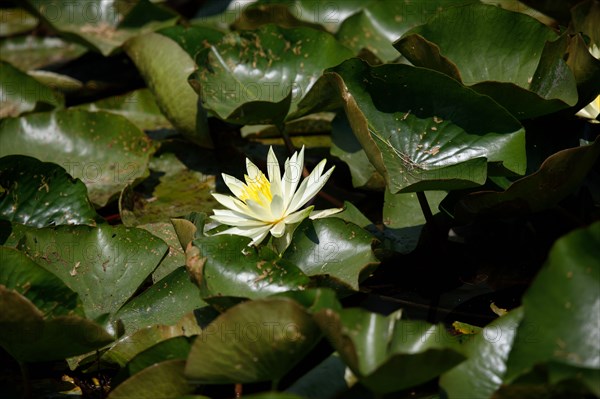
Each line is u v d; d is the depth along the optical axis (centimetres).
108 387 186
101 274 191
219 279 185
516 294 191
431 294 192
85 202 200
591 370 173
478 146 193
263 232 192
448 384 179
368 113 196
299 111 203
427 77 194
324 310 173
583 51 193
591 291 175
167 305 189
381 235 198
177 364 179
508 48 201
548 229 198
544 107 194
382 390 175
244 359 177
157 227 200
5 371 188
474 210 193
